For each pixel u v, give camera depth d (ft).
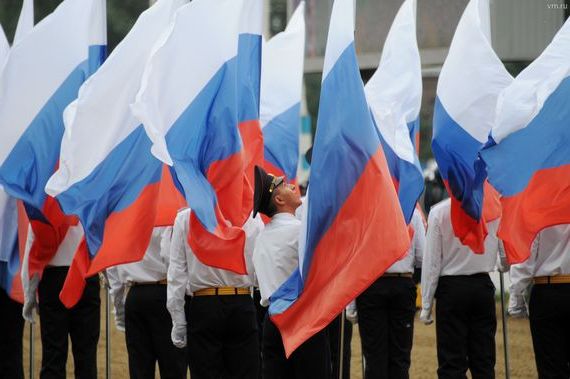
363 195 40.65
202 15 45.24
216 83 45.47
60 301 51.52
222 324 45.70
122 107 45.85
